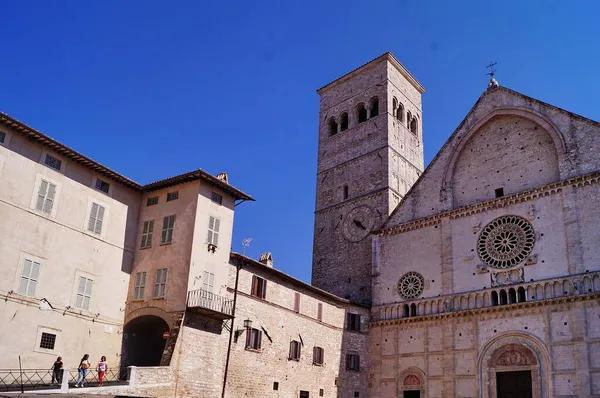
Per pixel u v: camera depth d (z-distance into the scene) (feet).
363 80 250.57
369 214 218.38
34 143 128.26
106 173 144.25
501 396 151.02
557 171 161.38
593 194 149.69
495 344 155.74
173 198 148.77
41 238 125.80
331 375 171.12
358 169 232.32
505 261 161.99
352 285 211.00
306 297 170.40
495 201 168.96
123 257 145.79
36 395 96.99
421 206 190.29
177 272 138.00
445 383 161.48
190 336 131.23
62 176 133.59
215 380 134.62
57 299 126.93
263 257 181.06
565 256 150.10
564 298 144.97
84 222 136.98
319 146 256.32
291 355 159.22
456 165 186.80
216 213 148.05
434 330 170.40
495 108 180.75
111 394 108.27
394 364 176.24
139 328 146.00
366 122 239.50
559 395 139.23
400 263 187.83
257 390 145.69
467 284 167.63
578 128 159.33
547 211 157.69
